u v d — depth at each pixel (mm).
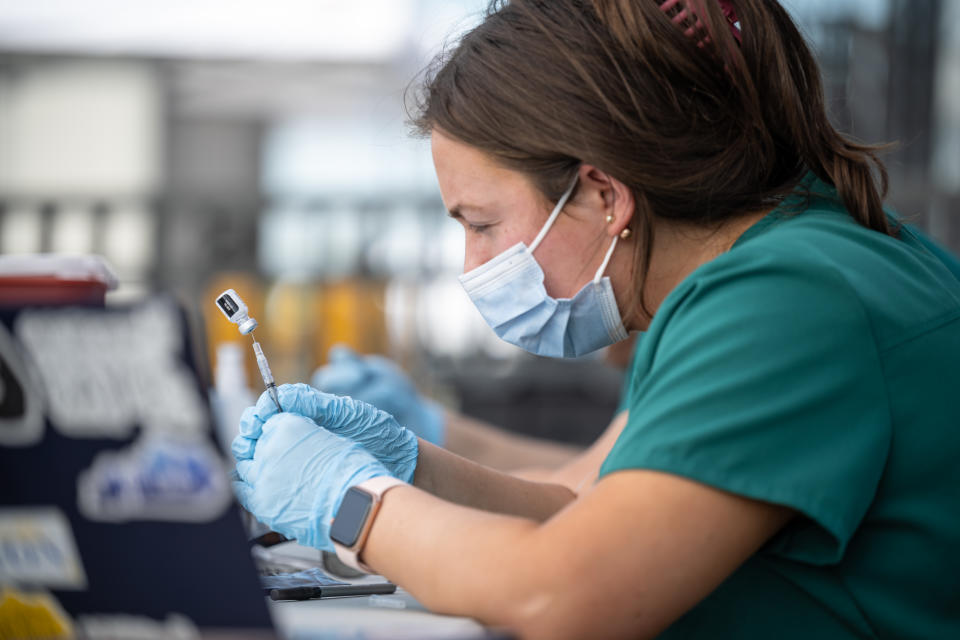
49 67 6008
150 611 797
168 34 5781
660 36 1243
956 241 4848
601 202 1312
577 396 4973
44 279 995
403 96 1504
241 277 5348
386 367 2641
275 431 1213
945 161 4957
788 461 1026
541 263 1346
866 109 4852
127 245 5484
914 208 4848
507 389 4941
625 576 993
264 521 1192
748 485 1010
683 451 1017
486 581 1016
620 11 1252
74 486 781
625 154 1239
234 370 1976
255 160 6145
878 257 1164
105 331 778
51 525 785
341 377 2533
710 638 1147
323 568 1451
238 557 792
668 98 1245
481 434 2855
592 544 1000
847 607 1106
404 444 1441
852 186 1258
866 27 4832
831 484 1026
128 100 6098
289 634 868
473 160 1320
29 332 775
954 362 1122
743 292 1087
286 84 5898
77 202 5504
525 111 1265
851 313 1077
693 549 1007
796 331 1059
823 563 1084
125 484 784
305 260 5332
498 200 1327
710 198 1256
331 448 1194
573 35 1265
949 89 4918
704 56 1260
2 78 6047
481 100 1293
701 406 1035
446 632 898
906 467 1096
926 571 1107
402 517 1107
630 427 1076
